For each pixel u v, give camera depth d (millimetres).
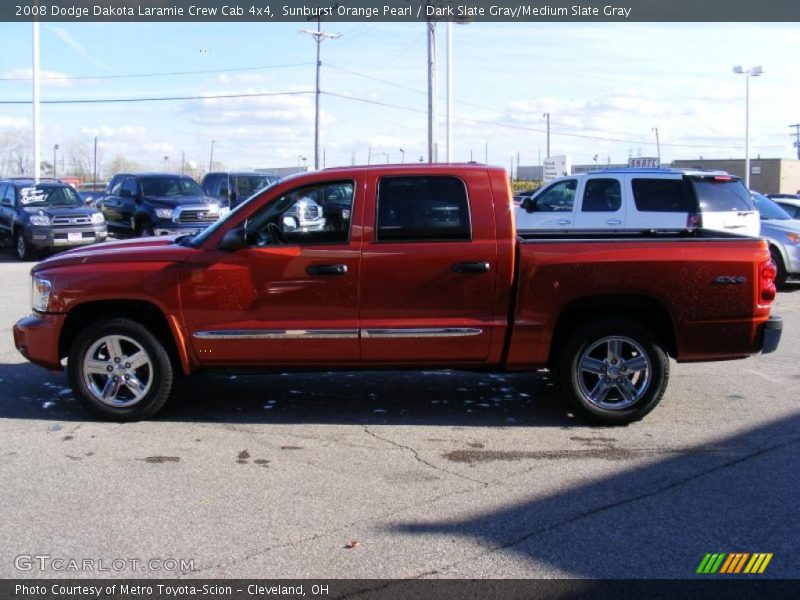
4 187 22188
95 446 6039
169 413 6930
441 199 6402
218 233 6477
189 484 5277
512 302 6391
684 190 12625
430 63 30219
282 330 6383
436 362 6488
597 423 6570
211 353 6469
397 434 6383
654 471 5547
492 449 6027
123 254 6551
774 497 5074
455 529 4598
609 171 13070
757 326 6457
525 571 4102
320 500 5020
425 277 6336
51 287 6559
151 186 21703
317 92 49188
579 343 6453
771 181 66250
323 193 6445
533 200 13875
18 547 4367
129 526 4629
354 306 6371
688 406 7199
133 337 6512
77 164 78312
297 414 6926
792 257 14664
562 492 5156
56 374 8242
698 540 4457
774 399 7434
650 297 6391
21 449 5953
